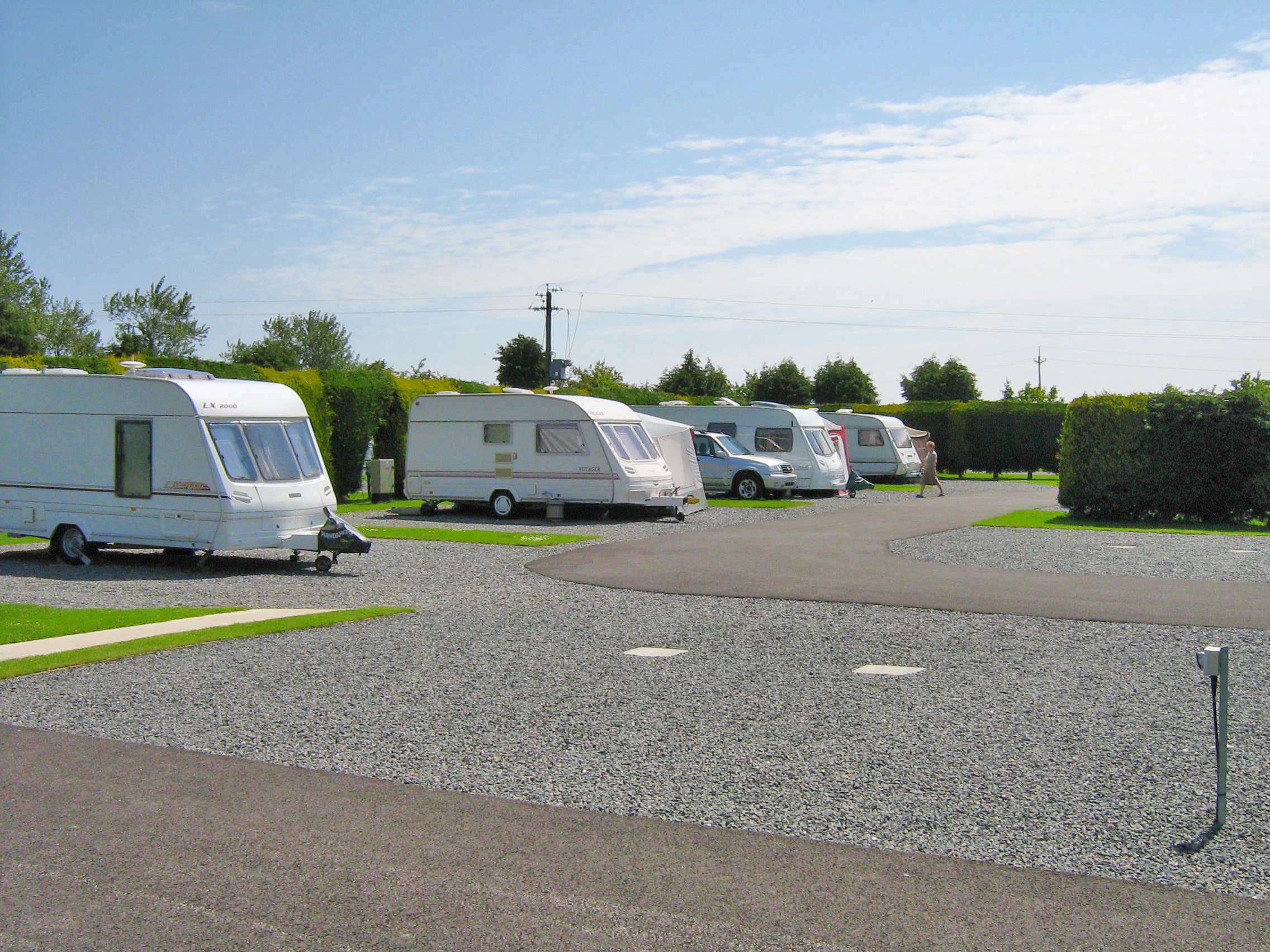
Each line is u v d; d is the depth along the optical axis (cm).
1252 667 888
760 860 498
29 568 1576
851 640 1020
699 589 1348
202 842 519
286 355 7744
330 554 1725
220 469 1504
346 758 655
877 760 647
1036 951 409
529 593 1330
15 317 5847
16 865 491
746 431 3167
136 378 1556
